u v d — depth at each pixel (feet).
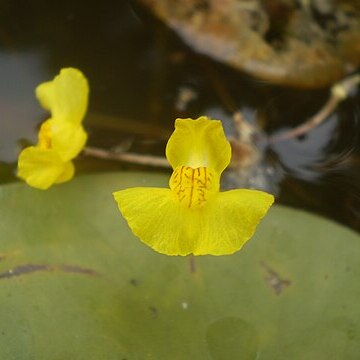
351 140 0.68
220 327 0.60
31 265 0.61
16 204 0.62
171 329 0.59
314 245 0.62
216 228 0.59
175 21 0.70
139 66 0.70
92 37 0.71
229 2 0.70
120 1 0.71
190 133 0.59
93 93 0.69
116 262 0.61
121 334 0.59
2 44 0.70
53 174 0.62
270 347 0.59
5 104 0.68
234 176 0.67
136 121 0.68
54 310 0.60
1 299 0.60
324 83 0.70
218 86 0.70
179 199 0.59
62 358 0.59
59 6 0.71
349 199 0.67
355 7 0.71
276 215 0.62
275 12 0.70
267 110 0.69
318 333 0.60
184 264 0.61
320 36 0.70
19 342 0.59
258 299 0.60
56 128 0.63
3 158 0.66
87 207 0.62
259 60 0.69
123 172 0.63
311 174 0.67
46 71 0.70
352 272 0.61
